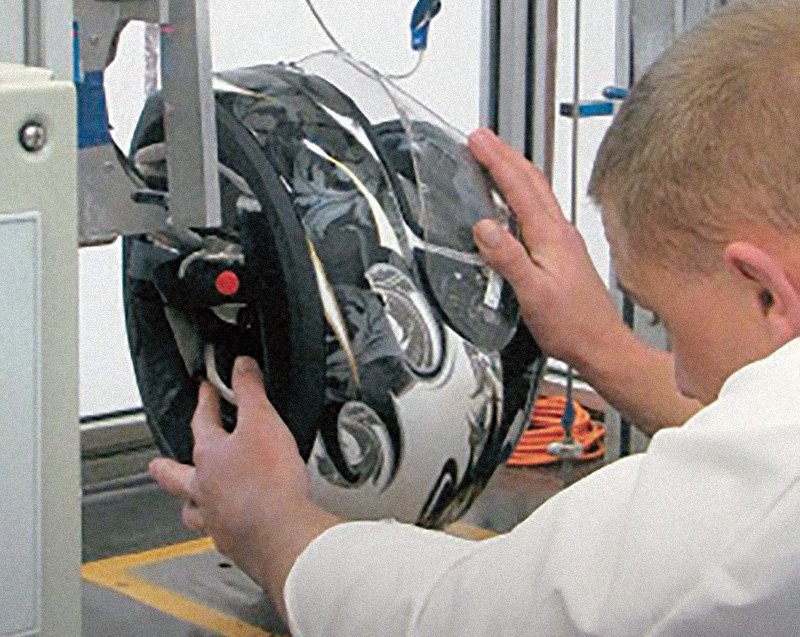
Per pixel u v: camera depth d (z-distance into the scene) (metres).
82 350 2.42
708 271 0.99
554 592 0.96
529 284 1.36
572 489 1.02
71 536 1.00
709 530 0.91
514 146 2.00
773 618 0.89
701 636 0.91
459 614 1.01
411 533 1.13
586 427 2.21
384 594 1.07
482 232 1.34
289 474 1.22
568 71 2.68
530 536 1.01
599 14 2.65
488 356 1.35
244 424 1.25
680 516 0.93
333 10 2.58
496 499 1.95
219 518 1.23
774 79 0.95
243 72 1.38
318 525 1.19
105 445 2.10
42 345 0.97
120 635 1.52
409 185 1.33
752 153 0.95
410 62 2.68
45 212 0.96
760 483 0.90
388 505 1.34
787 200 0.94
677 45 1.02
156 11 1.10
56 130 0.95
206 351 1.35
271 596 1.21
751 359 1.00
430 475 1.34
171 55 1.12
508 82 1.99
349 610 1.08
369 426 1.30
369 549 1.11
